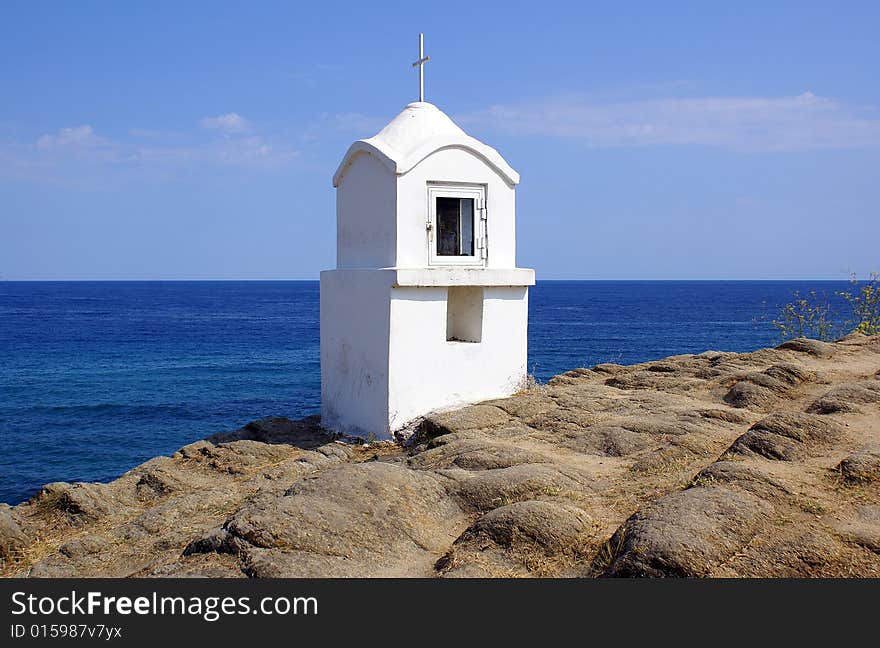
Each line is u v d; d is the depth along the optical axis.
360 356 13.37
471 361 13.27
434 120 13.78
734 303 137.75
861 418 10.95
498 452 10.01
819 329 23.17
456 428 11.71
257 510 7.91
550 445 10.94
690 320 92.44
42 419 34.34
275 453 12.30
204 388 42.94
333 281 14.27
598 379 16.12
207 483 11.13
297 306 137.50
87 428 32.59
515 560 7.32
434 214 13.07
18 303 142.38
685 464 9.53
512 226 13.77
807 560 6.81
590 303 139.75
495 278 13.20
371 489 8.34
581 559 7.26
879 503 7.80
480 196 13.47
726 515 7.28
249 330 82.62
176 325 89.19
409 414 12.73
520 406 12.70
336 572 7.14
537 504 7.86
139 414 35.50
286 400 39.25
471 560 7.31
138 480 11.16
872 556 6.85
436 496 8.66
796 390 13.26
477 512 8.51
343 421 13.97
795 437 9.69
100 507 10.09
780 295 176.75
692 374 15.09
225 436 13.94
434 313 12.88
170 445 29.61
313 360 55.69
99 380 45.72
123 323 91.56
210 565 7.34
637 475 9.34
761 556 6.87
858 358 15.74
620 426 11.19
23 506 10.37
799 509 7.68
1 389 42.28
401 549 7.71
